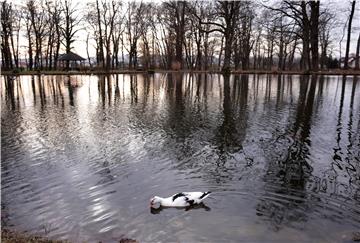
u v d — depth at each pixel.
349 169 11.09
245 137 15.16
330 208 8.27
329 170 10.99
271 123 18.00
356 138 14.81
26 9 67.81
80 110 22.70
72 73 61.00
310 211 8.12
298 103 24.53
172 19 73.62
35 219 7.83
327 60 78.12
